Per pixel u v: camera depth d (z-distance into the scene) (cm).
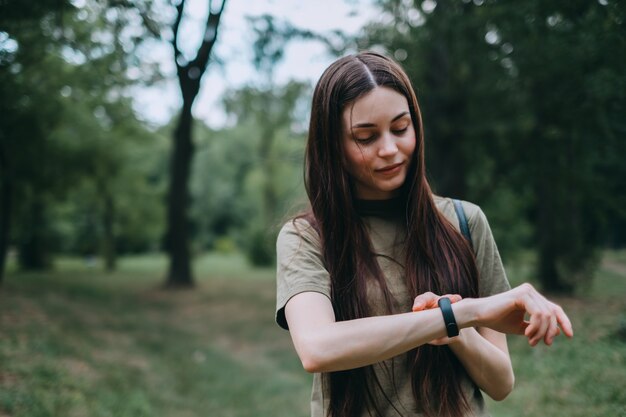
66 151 1534
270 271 2434
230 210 4503
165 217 2758
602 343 523
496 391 130
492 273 141
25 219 2105
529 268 1318
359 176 131
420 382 127
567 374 464
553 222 993
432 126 922
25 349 615
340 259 131
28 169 1374
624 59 418
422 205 134
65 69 966
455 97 902
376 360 105
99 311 1115
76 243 3378
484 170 1060
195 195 4147
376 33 877
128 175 2269
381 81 125
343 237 133
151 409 513
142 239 3828
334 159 132
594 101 530
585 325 619
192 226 4256
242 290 1560
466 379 132
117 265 3033
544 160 852
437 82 898
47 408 439
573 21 439
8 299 1038
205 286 1683
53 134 1410
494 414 429
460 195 966
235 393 617
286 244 135
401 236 139
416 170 134
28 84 902
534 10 479
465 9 731
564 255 983
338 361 105
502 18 587
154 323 1049
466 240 137
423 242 132
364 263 132
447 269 131
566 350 532
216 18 1254
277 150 3080
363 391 129
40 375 526
